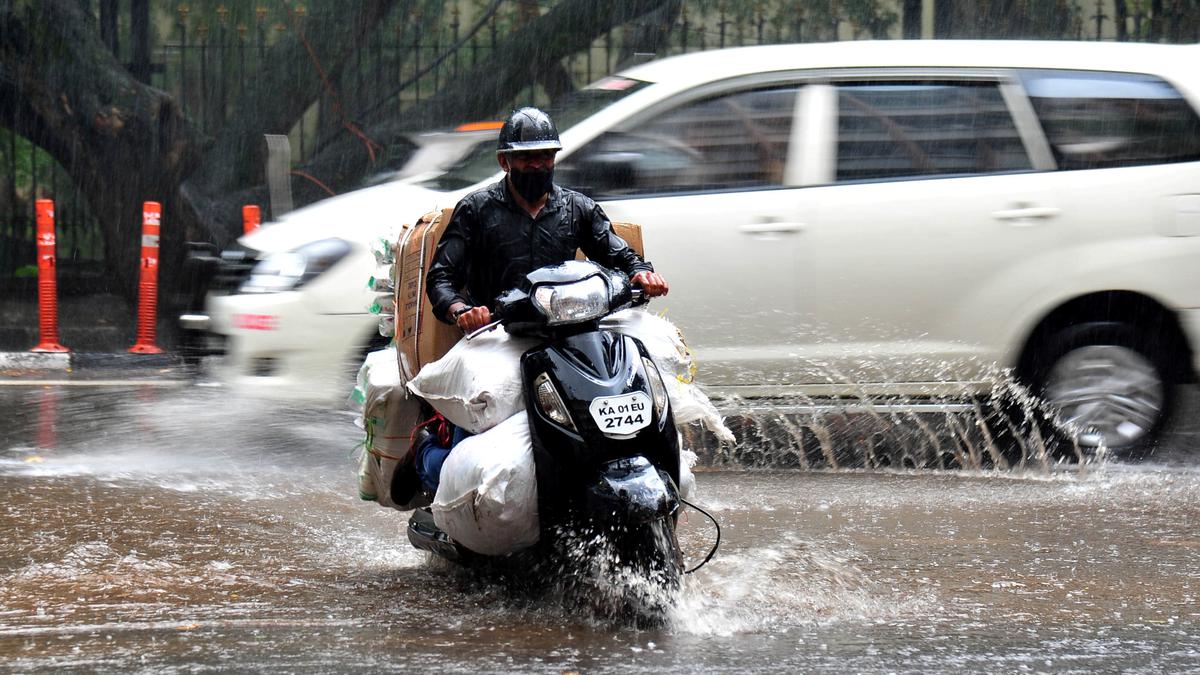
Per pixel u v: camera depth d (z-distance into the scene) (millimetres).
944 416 12750
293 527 9586
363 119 29500
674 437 6980
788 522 9898
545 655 6348
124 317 25922
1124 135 12492
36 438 13203
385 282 8797
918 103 12453
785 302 12172
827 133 12336
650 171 12242
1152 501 10773
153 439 12953
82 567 8227
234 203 26344
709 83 12414
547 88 28672
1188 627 7020
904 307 12211
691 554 8750
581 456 6684
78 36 26109
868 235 12156
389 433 8180
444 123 27578
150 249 21391
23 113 26422
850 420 12797
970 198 12234
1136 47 12938
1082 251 12227
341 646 6508
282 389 12320
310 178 24375
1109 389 12461
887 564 8477
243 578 8023
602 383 6766
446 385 7297
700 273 12094
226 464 12094
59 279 28891
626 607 6867
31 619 7020
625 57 29000
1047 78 12547
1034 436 12500
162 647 6484
